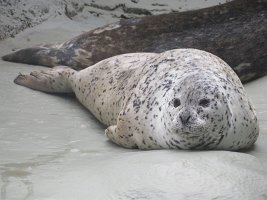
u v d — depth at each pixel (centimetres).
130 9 4003
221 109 1368
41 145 1578
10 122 1812
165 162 1209
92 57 2677
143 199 1066
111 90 1825
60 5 3784
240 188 1108
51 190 1146
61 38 3359
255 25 2641
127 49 2658
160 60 1697
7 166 1351
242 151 1506
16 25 3434
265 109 1980
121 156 1384
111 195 1088
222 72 1555
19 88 2253
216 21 2681
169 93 1465
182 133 1349
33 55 2773
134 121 1540
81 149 1549
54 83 2203
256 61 2542
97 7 4022
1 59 2869
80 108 2073
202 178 1123
